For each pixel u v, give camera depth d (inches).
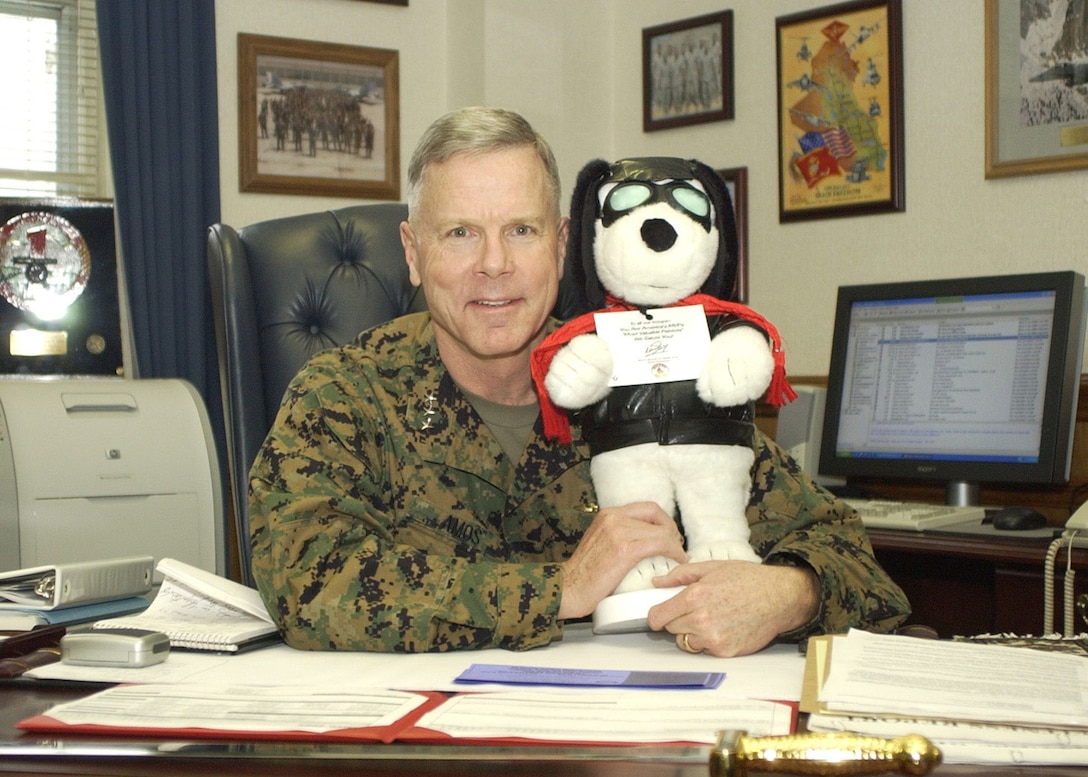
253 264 66.2
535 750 25.9
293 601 39.8
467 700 30.3
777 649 40.0
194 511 80.9
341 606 39.2
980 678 30.0
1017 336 73.4
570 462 48.6
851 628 38.8
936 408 76.5
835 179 96.3
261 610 42.1
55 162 108.6
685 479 41.9
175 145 103.0
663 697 30.5
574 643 40.6
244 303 64.1
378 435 47.5
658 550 39.3
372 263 68.2
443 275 45.6
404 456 47.6
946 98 89.5
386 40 115.6
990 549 61.1
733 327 41.5
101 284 98.0
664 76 109.7
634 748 25.8
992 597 72.2
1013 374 73.1
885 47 92.6
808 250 98.9
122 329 103.4
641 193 41.6
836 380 82.0
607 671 34.3
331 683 33.5
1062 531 63.3
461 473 47.9
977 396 74.6
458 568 40.1
